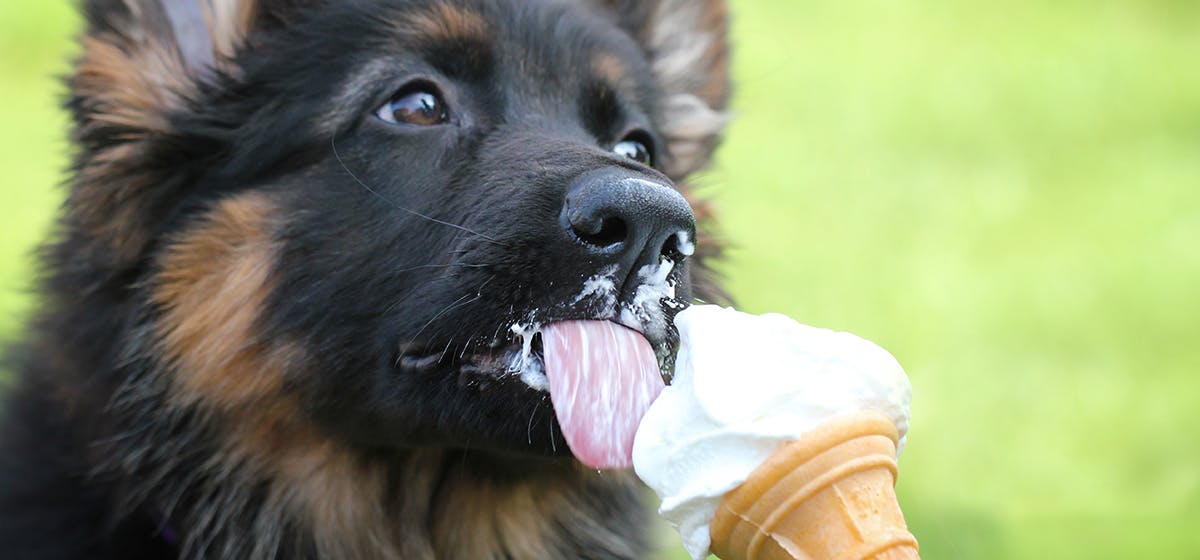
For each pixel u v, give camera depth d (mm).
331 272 4004
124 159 4141
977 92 15078
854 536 2908
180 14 4305
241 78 4234
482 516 4406
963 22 17297
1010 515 7430
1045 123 14242
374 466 4242
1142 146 13609
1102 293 10516
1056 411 8797
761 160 13031
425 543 4387
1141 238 11586
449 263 3822
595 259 3576
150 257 4152
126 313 4125
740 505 2977
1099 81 15219
